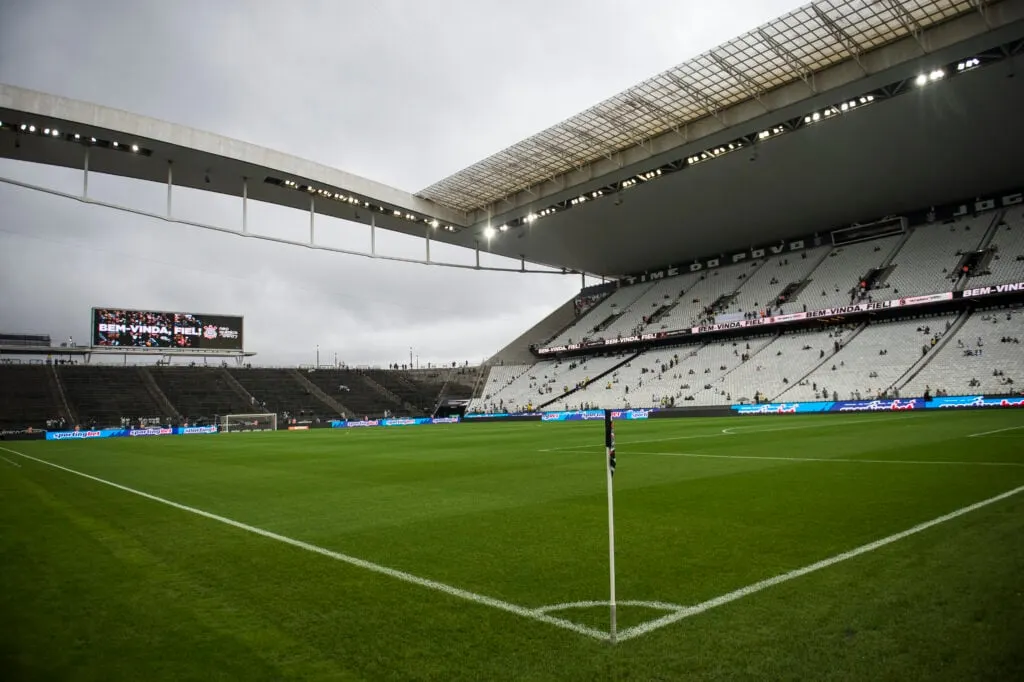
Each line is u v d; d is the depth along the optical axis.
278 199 49.12
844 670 3.78
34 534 8.72
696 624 4.59
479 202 53.28
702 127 39.97
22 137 37.62
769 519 8.27
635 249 62.66
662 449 20.08
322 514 9.97
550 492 11.66
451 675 3.87
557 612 4.96
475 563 6.56
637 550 6.85
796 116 37.25
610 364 63.62
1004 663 3.80
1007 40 29.84
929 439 18.98
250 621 4.97
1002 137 38.88
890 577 5.50
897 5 29.28
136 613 5.23
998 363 38.12
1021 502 8.66
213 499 11.95
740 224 55.12
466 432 38.62
